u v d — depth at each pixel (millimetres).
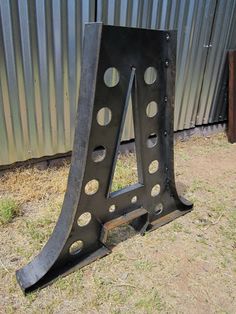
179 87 3020
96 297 1425
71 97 2326
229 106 3365
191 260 1675
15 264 1574
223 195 2344
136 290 1477
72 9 2045
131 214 1730
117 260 1637
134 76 1384
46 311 1345
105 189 1524
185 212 2068
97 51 1188
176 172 2680
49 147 2418
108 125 1373
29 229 1812
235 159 3041
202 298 1461
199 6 2738
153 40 1398
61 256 1479
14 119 2156
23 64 2016
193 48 2920
